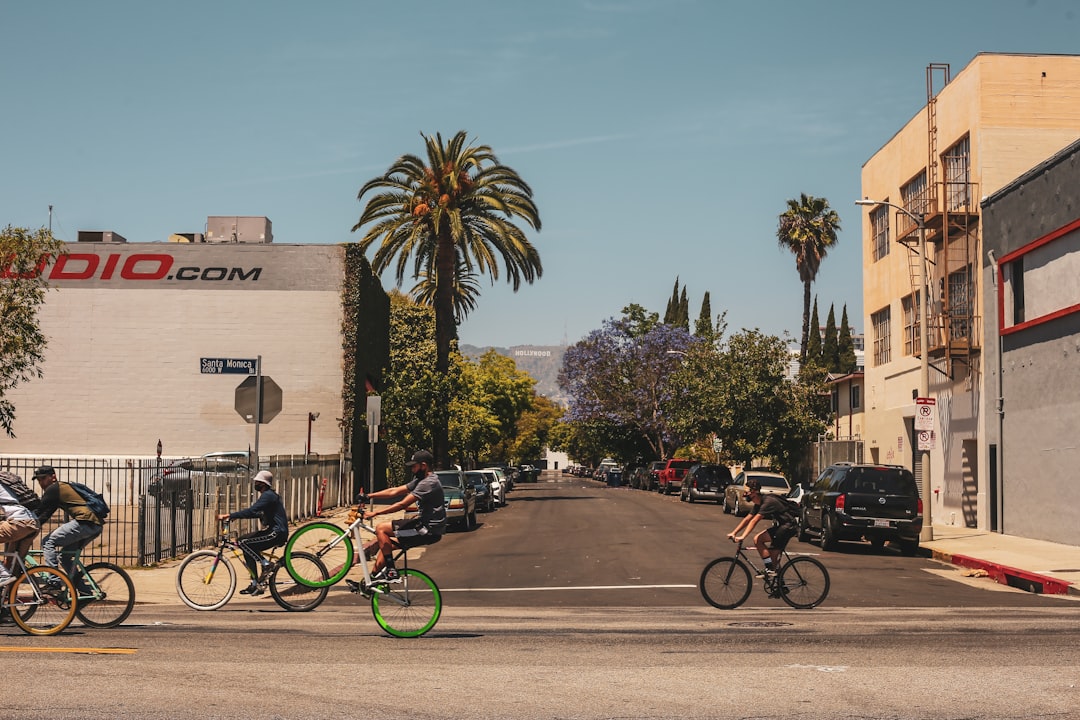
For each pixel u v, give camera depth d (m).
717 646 11.06
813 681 9.02
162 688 8.55
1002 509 28.88
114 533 25.12
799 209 68.94
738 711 7.88
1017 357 28.20
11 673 9.17
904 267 37.78
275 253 44.69
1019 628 12.59
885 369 40.19
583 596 16.67
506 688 8.70
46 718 7.46
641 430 72.06
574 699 8.27
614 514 38.78
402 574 11.90
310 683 8.84
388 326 54.88
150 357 44.25
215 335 44.41
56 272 44.31
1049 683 8.94
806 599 14.90
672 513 39.22
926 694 8.48
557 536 28.89
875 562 22.73
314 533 25.73
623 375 71.75
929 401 27.14
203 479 22.52
